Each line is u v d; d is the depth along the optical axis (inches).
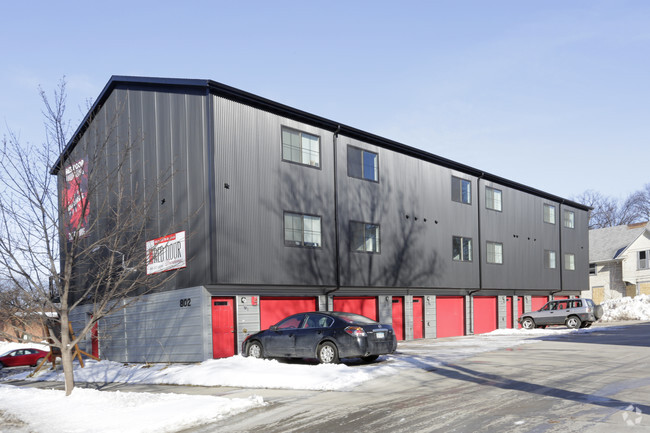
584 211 1729.8
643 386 404.2
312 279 839.7
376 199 980.6
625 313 1537.9
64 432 344.2
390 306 1007.0
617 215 3147.1
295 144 847.1
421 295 1088.2
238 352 746.8
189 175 749.3
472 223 1221.7
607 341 773.9
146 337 813.9
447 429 300.8
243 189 759.7
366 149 973.8
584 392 388.8
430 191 1111.0
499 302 1312.7
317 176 872.9
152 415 372.5
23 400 473.4
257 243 767.7
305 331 605.3
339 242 893.2
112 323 885.2
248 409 388.8
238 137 763.4
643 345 697.6
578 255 1658.5
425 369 543.8
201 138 738.8
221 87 741.3
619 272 2090.3
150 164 807.7
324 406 386.9
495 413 333.4
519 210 1401.3
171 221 770.2
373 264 953.5
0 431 362.0
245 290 766.5
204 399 415.2
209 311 727.7
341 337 575.5
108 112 873.5
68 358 485.1
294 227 825.5
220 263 718.5
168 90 786.8
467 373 507.2
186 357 743.1
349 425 325.7
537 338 884.6
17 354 1230.3
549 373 486.3
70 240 497.7
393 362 600.1
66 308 486.6
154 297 802.8
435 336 1104.8
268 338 636.7
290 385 484.4
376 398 407.8
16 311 497.0
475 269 1212.5
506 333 1098.1
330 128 906.1
